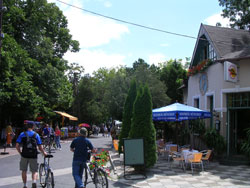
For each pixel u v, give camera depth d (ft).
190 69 57.57
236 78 42.83
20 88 65.21
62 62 93.20
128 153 31.30
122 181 29.32
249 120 46.24
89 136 122.31
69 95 96.78
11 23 71.56
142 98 34.55
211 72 50.16
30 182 28.40
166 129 71.77
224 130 44.93
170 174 32.91
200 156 34.22
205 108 51.90
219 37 51.62
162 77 107.14
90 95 124.36
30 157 23.27
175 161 40.01
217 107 47.16
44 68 81.87
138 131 33.71
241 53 43.45
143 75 88.89
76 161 22.58
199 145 50.52
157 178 30.66
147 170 35.50
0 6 36.81
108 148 65.26
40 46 84.17
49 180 23.52
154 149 33.73
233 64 42.42
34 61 74.84
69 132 116.16
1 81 61.00
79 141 22.95
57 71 84.17
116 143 47.80
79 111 119.14
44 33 88.74
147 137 33.53
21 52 67.00
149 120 34.14
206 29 53.21
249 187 26.53
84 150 22.88
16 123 87.66
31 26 81.00
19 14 72.69
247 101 42.91
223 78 45.83
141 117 34.04
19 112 77.00
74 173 22.12
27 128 23.91
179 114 38.70
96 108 121.90
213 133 44.11
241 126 45.96
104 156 37.96
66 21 101.71
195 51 58.39
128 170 35.22
